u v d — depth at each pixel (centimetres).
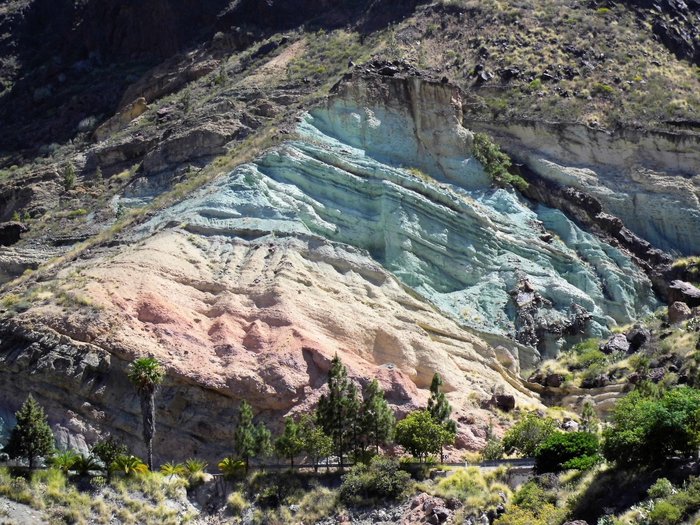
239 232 7000
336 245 6956
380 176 7619
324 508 5181
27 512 4869
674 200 8550
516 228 7962
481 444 5809
